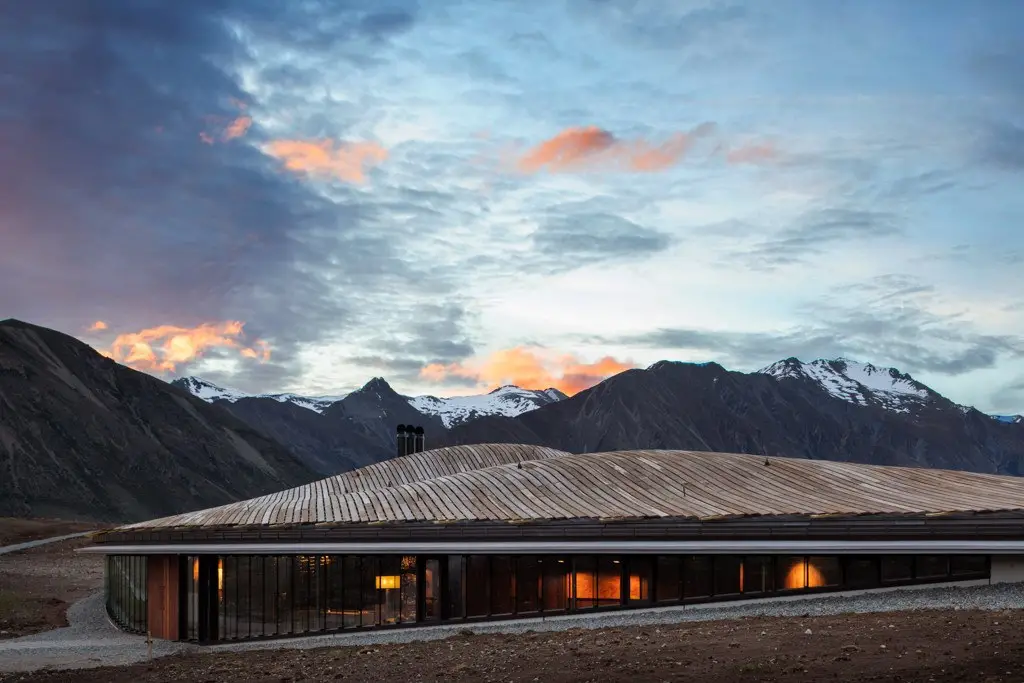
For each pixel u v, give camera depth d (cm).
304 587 4959
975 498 4906
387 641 4412
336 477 8462
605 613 4553
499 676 2962
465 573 4819
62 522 17425
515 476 5891
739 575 4491
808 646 2967
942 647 2773
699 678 2648
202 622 5038
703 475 5662
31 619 6362
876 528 4325
